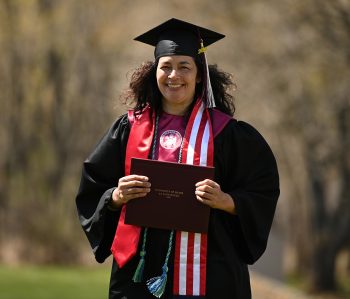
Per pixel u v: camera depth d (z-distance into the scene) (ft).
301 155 188.55
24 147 191.72
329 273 192.24
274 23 146.92
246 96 156.87
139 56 175.01
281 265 157.07
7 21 180.65
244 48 151.43
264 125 166.20
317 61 140.97
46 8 181.78
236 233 36.83
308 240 204.74
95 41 178.29
